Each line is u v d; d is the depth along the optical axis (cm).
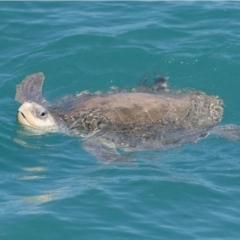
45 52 1712
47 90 1591
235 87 1600
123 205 1129
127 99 1448
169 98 1477
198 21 1848
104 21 1866
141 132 1381
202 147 1352
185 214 1114
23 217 1085
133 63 1675
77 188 1182
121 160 1298
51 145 1363
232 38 1753
